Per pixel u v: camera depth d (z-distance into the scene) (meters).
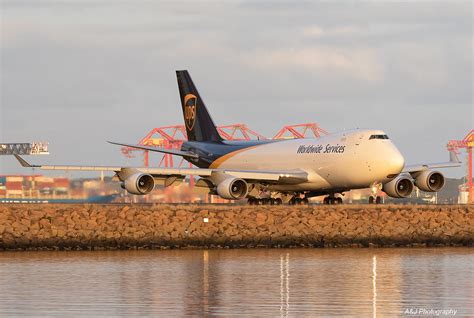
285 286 157.50
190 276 169.62
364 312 134.00
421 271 177.00
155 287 156.38
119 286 157.25
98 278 166.88
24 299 144.12
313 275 171.00
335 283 161.12
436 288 155.62
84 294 148.88
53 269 179.88
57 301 142.50
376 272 175.50
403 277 168.50
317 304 140.12
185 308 136.88
